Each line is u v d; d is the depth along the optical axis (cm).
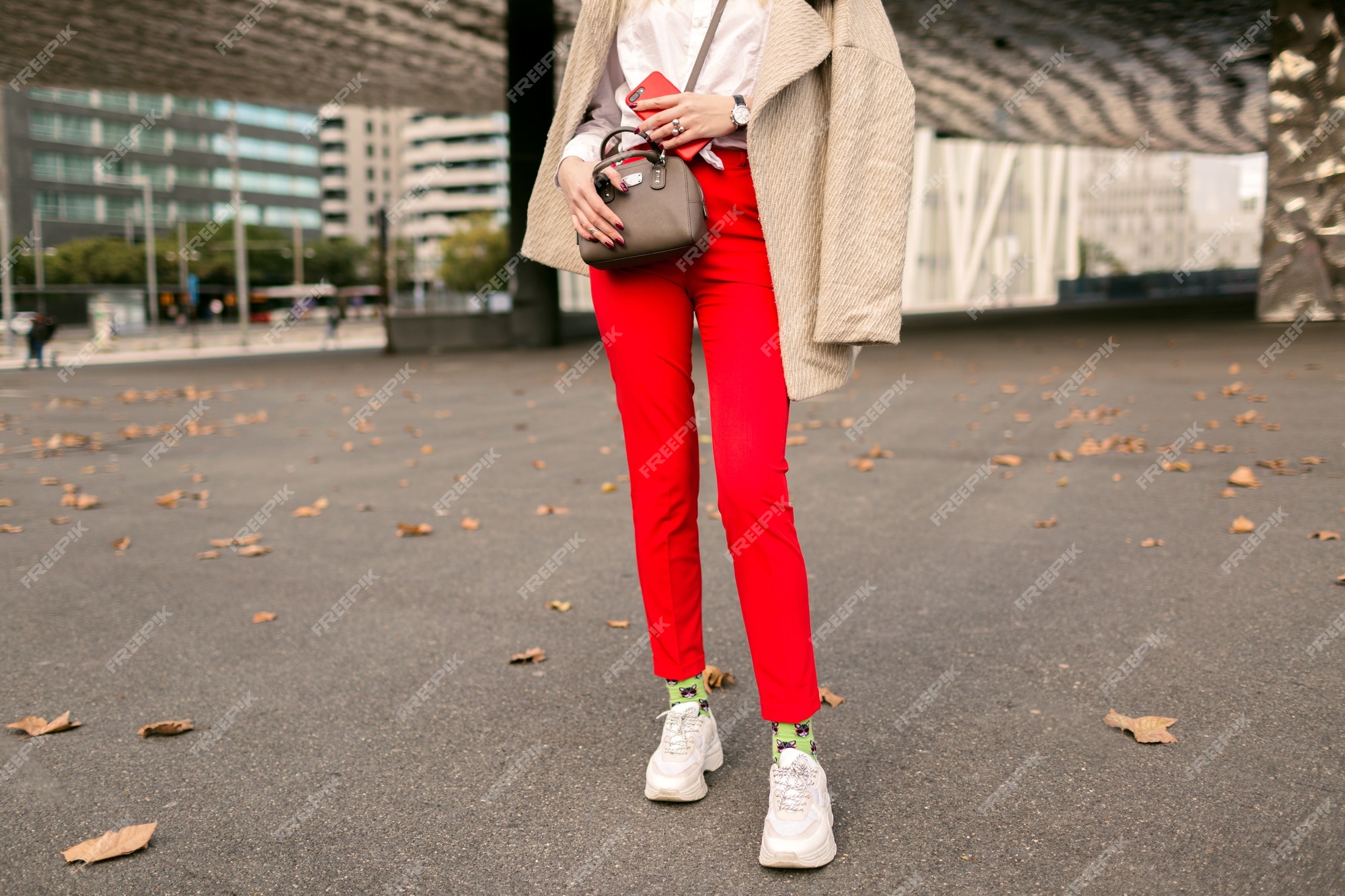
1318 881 167
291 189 10675
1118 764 215
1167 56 2403
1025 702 252
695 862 183
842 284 183
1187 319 2264
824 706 256
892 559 404
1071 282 4744
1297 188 1508
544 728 251
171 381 1798
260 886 181
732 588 376
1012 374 1189
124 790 224
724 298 188
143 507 596
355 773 229
